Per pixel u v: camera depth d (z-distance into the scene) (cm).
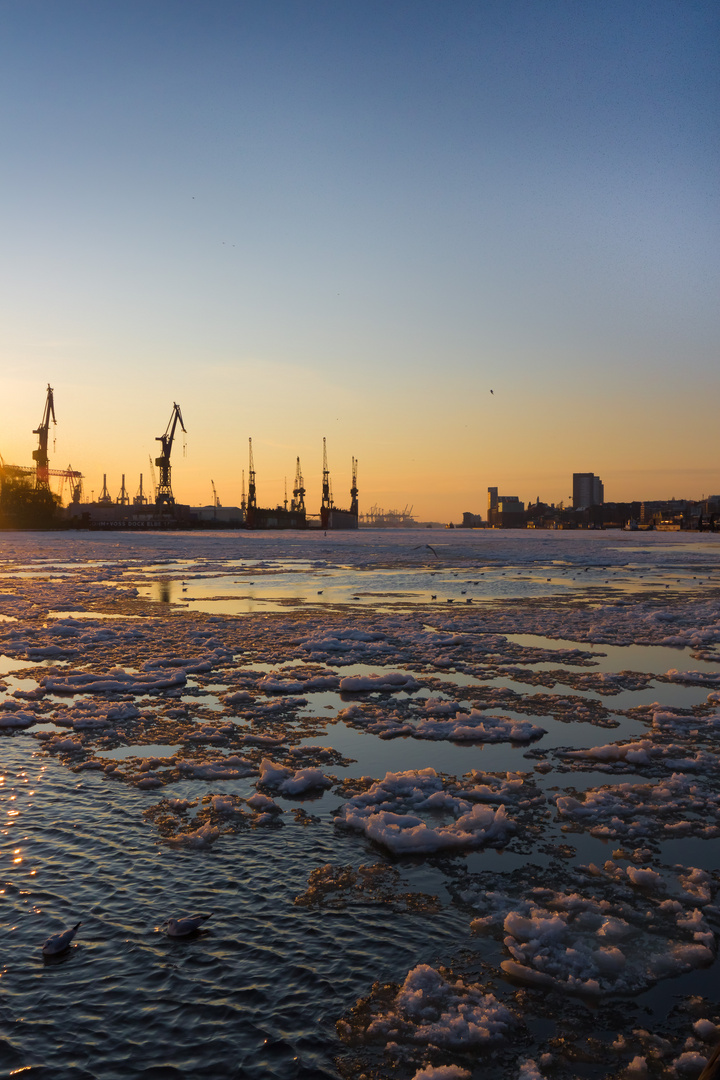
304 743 1084
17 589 3378
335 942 566
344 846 735
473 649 1834
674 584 3725
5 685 1445
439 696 1366
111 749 1044
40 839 738
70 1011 486
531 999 508
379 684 1427
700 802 855
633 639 1997
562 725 1187
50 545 8806
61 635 2031
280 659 1708
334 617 2406
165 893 634
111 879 657
